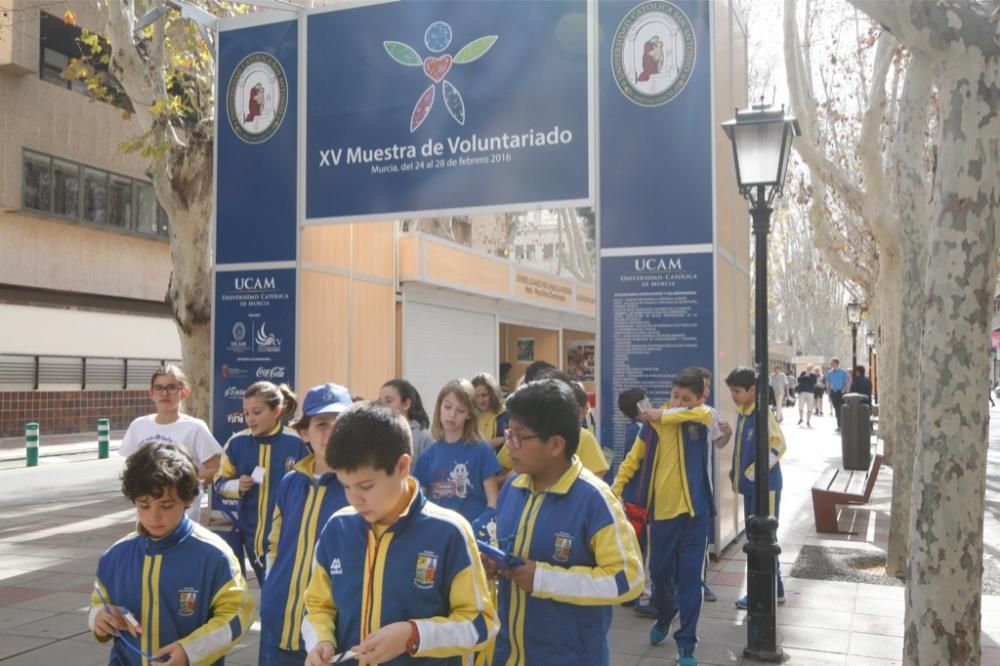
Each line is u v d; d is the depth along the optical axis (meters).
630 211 8.98
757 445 5.83
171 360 29.20
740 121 5.72
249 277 10.80
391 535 2.68
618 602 2.97
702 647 6.00
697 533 5.76
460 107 9.80
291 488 3.89
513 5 9.62
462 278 18.48
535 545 3.13
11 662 5.65
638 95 9.02
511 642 3.14
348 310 12.16
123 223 27.36
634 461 6.13
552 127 9.38
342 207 10.34
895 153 8.08
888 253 14.41
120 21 12.95
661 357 8.77
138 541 3.20
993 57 3.59
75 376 25.41
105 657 5.76
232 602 3.15
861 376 24.52
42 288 24.81
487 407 6.52
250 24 10.81
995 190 3.64
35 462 18.45
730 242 9.65
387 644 2.48
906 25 3.67
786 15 12.03
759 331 5.84
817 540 9.91
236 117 10.87
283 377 10.63
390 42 10.16
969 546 3.69
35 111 24.31
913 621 3.80
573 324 27.92
